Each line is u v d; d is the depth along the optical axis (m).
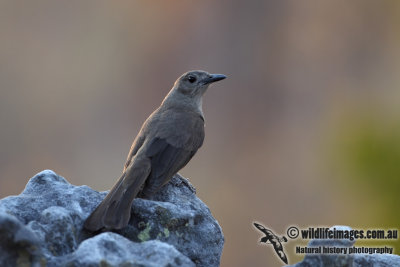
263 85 25.78
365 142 12.32
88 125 26.08
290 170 22.47
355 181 12.03
